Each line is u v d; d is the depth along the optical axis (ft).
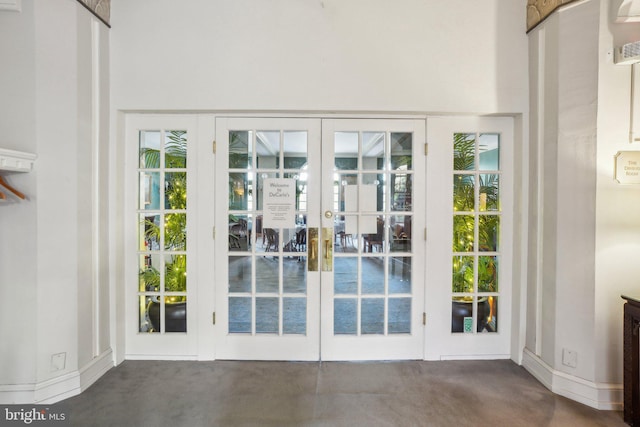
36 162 6.48
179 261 8.72
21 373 6.48
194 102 8.10
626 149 6.59
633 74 6.53
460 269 8.80
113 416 6.22
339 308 9.13
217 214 8.50
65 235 6.86
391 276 8.68
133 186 8.47
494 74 8.14
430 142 8.52
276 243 8.59
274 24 8.09
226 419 6.16
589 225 6.72
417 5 8.11
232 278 8.68
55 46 6.70
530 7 7.94
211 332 8.52
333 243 8.59
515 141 8.47
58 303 6.77
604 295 6.63
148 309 8.72
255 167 8.53
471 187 8.71
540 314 7.73
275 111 8.29
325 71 8.12
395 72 8.14
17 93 6.43
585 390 6.70
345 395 6.97
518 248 8.36
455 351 8.63
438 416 6.29
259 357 8.55
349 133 8.59
